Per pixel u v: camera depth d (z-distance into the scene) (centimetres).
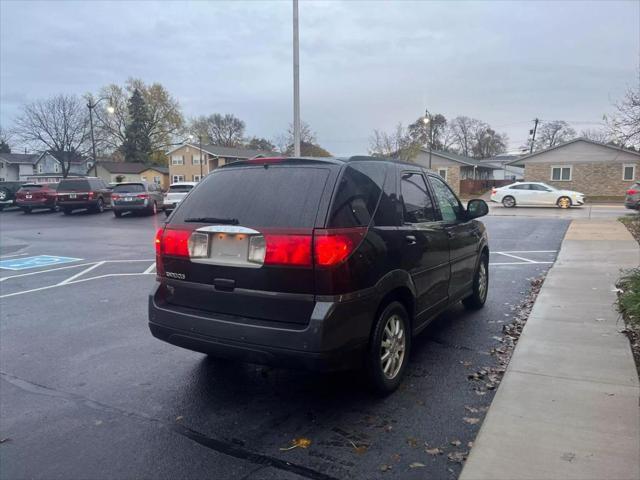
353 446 316
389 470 288
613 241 1244
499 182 6044
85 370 456
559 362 434
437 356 473
